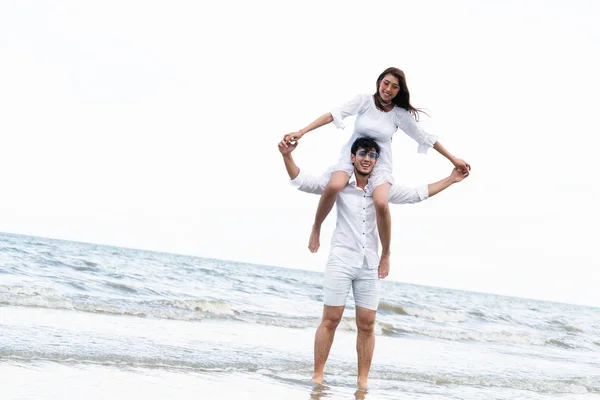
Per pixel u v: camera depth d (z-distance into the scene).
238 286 19.83
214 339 7.56
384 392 5.46
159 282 16.42
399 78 5.28
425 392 5.74
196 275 22.00
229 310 11.94
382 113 5.39
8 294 8.93
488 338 13.73
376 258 5.47
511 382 7.01
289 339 8.68
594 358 12.53
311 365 6.38
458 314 19.59
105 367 4.97
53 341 5.66
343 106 5.32
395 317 16.94
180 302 11.41
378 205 5.22
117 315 8.96
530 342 14.34
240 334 8.52
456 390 6.11
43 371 4.51
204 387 4.70
